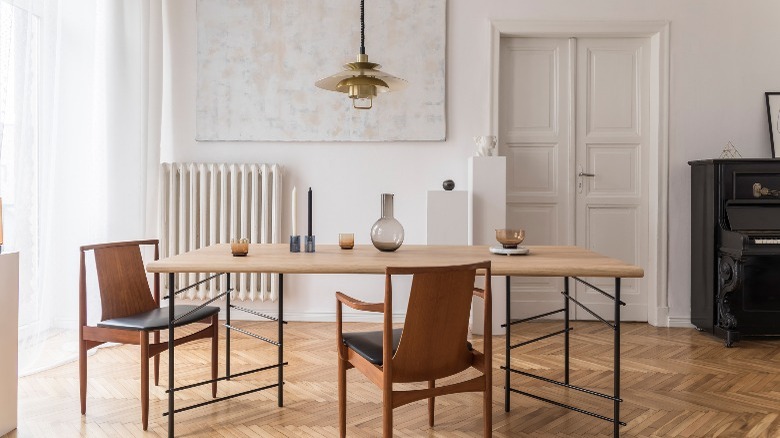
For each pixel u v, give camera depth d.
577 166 5.16
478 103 5.02
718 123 4.97
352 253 2.99
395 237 3.03
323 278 5.08
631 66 5.13
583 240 5.16
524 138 5.16
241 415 2.96
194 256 2.87
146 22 4.64
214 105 5.06
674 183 4.99
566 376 3.44
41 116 3.65
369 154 5.07
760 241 4.17
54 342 4.04
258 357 3.97
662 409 3.06
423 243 5.07
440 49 4.99
